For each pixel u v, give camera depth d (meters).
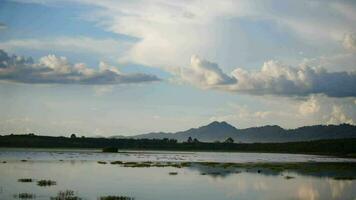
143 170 74.75
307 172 73.94
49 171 69.50
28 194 39.50
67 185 48.75
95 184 50.62
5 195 39.19
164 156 153.88
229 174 68.25
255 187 50.09
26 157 123.56
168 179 58.47
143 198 39.81
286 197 42.22
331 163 107.06
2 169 72.44
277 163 106.00
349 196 43.28
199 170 76.69
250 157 159.38
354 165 97.44
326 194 44.59
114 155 155.12
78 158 121.31
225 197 41.78
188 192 44.91
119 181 54.91
